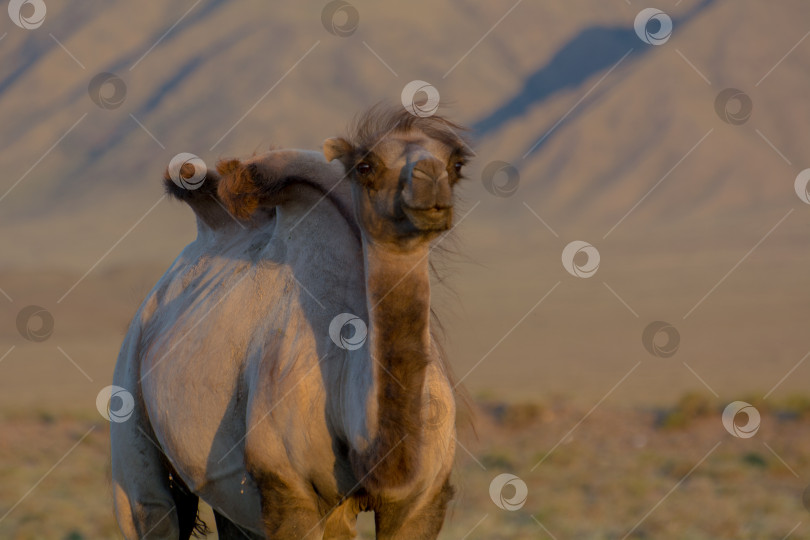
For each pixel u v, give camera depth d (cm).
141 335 1872
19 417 7131
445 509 1547
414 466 1415
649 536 3603
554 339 15650
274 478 1515
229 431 1623
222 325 1656
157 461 1833
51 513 4172
